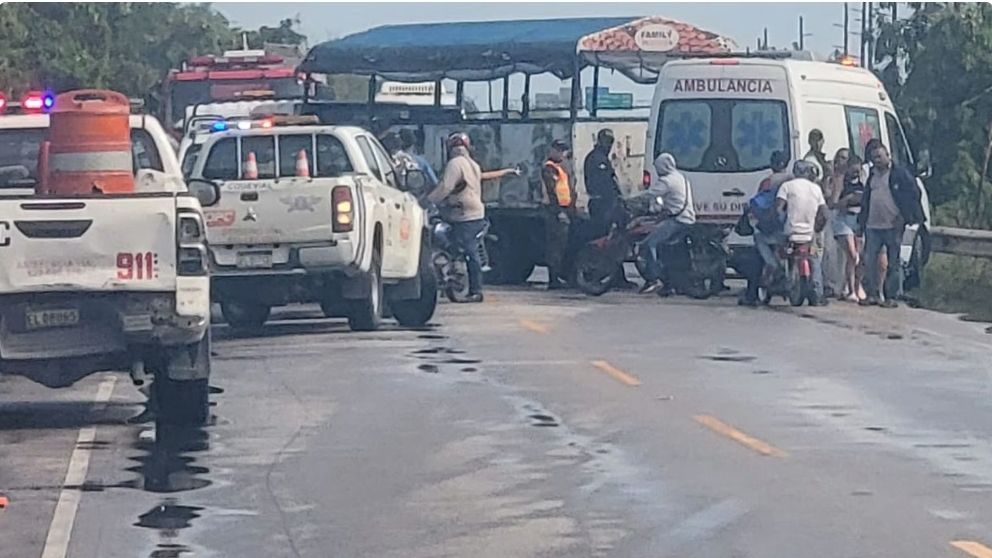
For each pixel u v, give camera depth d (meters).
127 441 14.09
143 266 13.84
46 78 49.41
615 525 10.90
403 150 26.98
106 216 13.79
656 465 12.86
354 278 21.06
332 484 12.24
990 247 29.62
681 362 18.59
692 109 27.50
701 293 27.03
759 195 25.77
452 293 26.06
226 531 10.80
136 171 15.71
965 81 43.16
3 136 15.87
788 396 16.23
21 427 14.82
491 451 13.45
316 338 21.03
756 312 24.53
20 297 13.83
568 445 13.69
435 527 10.88
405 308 22.62
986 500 11.66
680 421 14.79
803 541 10.46
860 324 22.95
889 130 29.47
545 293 28.08
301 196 20.70
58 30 57.84
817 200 25.47
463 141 26.12
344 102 35.88
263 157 21.77
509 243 30.47
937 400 16.09
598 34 30.19
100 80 57.34
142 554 10.23
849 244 26.34
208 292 14.15
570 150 29.75
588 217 28.72
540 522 11.00
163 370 14.39
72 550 10.34
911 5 45.84
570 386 16.75
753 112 27.23
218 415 15.26
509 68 31.78
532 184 29.94
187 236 13.91
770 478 12.38
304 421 14.90
